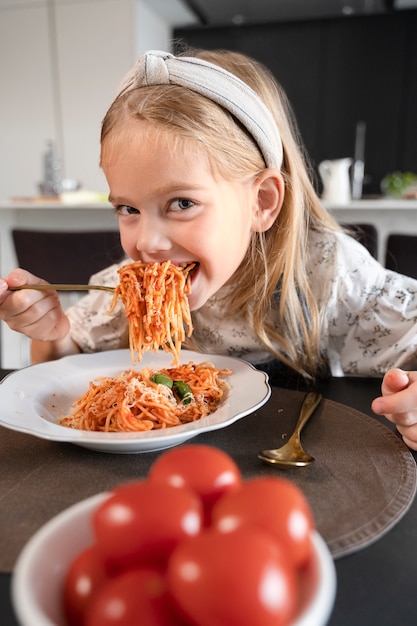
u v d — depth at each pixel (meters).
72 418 0.64
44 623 0.24
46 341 0.89
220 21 4.41
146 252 0.68
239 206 0.72
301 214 0.93
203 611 0.23
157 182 0.63
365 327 0.97
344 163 2.25
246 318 0.98
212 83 0.71
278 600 0.23
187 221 0.66
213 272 0.71
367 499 0.45
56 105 4.16
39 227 2.11
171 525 0.27
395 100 4.30
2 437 0.58
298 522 0.28
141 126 0.65
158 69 0.70
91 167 4.23
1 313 0.78
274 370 0.96
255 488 0.29
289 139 0.91
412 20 4.12
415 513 0.44
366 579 0.36
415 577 0.36
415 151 4.35
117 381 0.68
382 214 1.80
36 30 4.02
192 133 0.65
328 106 4.44
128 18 3.84
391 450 0.54
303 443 0.56
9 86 4.20
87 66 4.02
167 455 0.34
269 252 0.91
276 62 4.47
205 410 0.64
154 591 0.25
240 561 0.24
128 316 0.71
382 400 0.54
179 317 0.71
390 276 1.00
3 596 0.34
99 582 0.27
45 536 0.30
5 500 0.46
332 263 0.98
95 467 0.52
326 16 4.25
